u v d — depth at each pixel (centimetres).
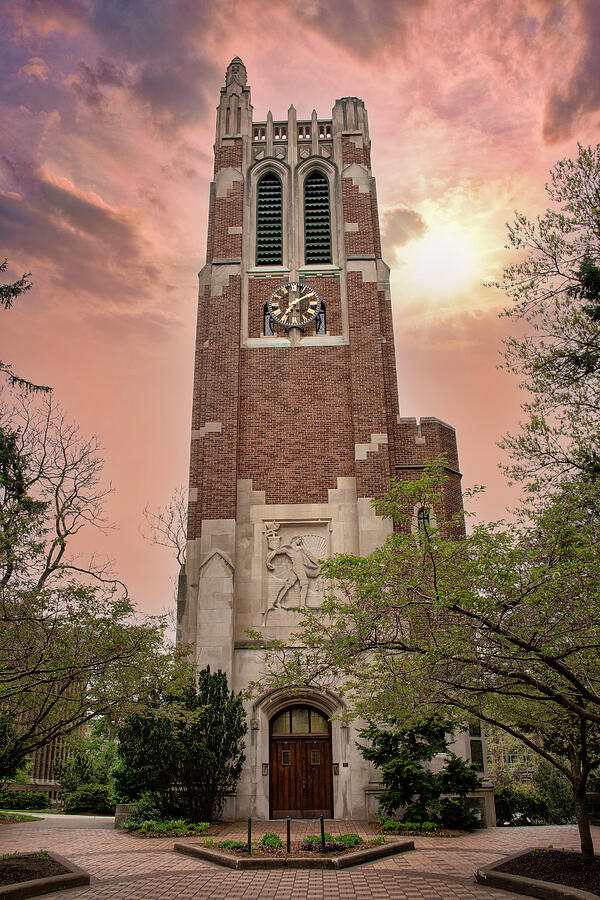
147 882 1412
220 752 2206
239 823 2212
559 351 1627
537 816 2766
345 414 2852
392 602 1355
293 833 2002
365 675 1608
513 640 1227
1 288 2280
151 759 2138
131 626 1529
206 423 2791
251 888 1356
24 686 1340
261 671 2412
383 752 2111
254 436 2816
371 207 3259
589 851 1411
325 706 2417
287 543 2666
